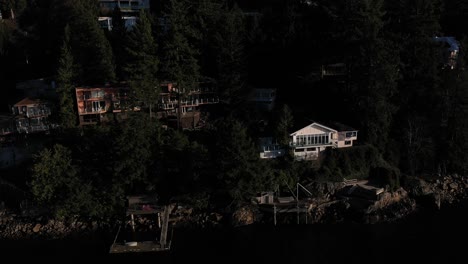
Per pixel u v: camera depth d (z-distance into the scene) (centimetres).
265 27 8481
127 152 5938
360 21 7081
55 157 5884
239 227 5822
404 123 7319
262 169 5875
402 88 7412
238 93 7294
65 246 5497
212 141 6844
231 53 7138
